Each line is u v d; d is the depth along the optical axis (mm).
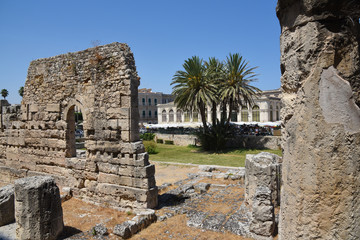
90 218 11188
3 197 10688
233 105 35781
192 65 32562
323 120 3375
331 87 3387
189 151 37031
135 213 11383
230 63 33656
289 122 3832
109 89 12484
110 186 12461
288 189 3812
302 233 3510
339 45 3469
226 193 14539
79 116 67500
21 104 16516
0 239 9336
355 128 3307
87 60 13242
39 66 15523
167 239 9062
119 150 12188
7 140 17516
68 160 14242
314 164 3395
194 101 32844
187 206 12258
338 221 3303
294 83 3768
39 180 9273
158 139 49062
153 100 98625
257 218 8594
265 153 12141
